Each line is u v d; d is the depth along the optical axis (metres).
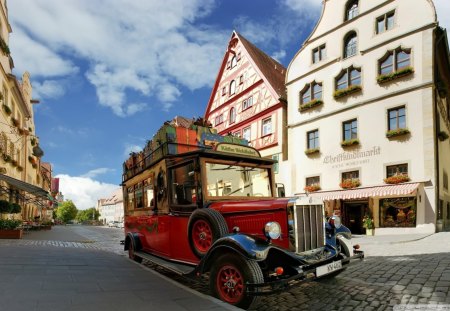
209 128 7.53
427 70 17.19
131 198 9.30
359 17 20.48
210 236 5.25
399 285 5.74
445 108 21.77
